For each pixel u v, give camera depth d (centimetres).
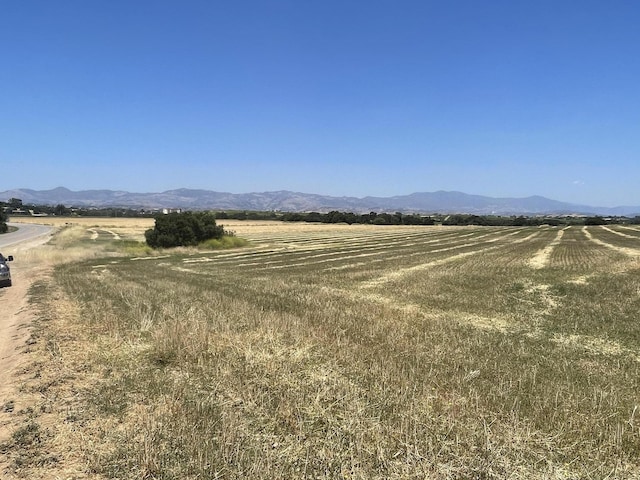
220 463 495
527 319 1365
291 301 1645
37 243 5616
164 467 492
